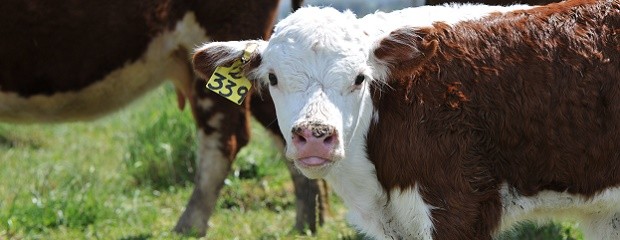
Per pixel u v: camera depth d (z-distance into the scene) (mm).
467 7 6750
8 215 9656
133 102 9883
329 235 9500
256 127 13484
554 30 6477
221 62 6586
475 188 6277
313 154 5758
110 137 14766
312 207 9758
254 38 9422
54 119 9734
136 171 11977
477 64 6348
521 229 8727
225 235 9539
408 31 6164
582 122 6340
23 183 11422
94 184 11312
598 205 6535
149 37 9375
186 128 12172
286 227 9953
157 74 9719
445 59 6348
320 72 6055
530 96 6320
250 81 6594
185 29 9438
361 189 6566
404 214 6453
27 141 14438
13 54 9188
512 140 6340
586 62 6379
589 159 6379
